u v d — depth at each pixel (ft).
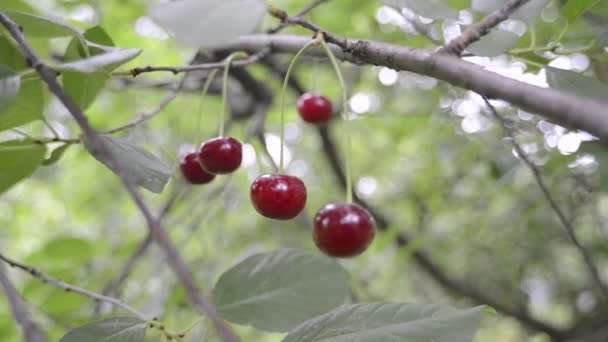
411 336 1.31
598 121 1.07
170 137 3.11
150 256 2.32
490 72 1.19
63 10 2.09
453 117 2.62
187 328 1.38
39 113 1.46
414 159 3.39
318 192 3.77
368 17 2.39
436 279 3.14
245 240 3.24
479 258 3.30
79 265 1.88
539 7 1.47
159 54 2.79
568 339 3.14
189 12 1.17
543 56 1.53
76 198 3.03
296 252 1.44
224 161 1.49
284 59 2.26
